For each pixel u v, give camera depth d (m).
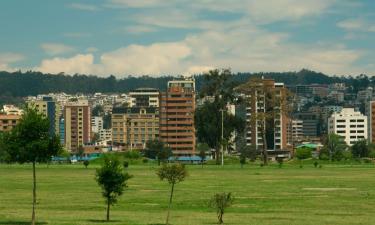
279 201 121.94
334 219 91.50
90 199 127.94
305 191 146.12
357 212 102.38
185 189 153.38
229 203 88.50
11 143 80.88
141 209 108.44
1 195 138.12
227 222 87.62
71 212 103.06
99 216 95.94
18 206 113.62
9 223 86.88
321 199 125.88
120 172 90.12
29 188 159.12
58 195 138.00
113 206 113.38
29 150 80.56
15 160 81.88
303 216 96.19
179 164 86.75
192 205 115.00
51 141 82.25
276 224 84.94
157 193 141.00
